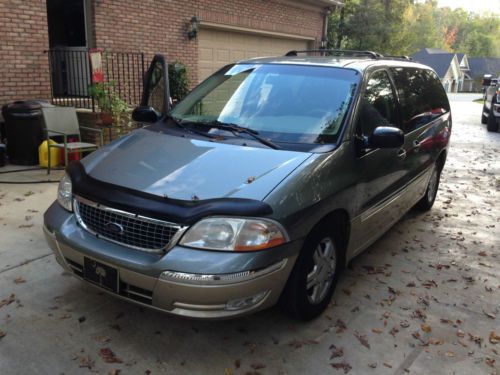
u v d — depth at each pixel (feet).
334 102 12.51
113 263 9.43
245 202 9.21
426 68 19.04
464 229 18.56
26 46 26.11
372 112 13.16
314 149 11.20
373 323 11.51
